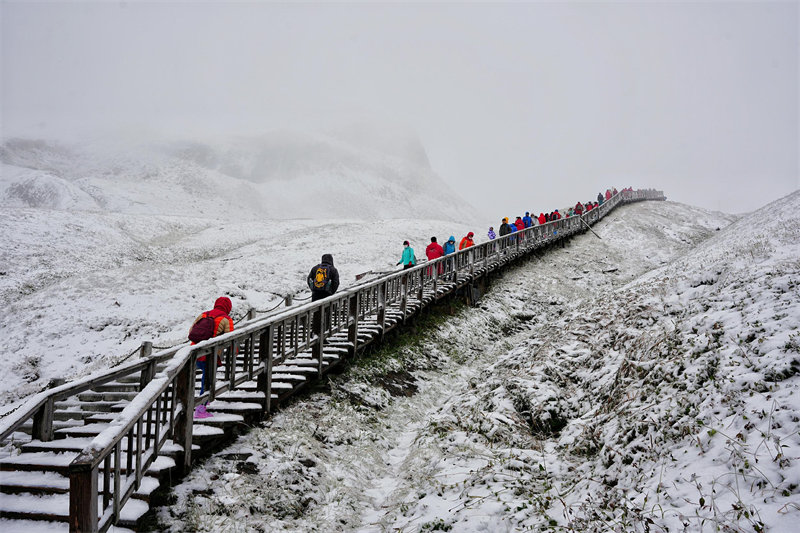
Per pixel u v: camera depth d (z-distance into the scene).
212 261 26.27
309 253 28.83
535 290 21.05
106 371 5.77
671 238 35.44
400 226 39.94
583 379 8.03
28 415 5.21
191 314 19.23
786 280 7.02
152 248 33.56
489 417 7.09
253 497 5.09
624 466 4.82
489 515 4.67
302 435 6.64
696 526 3.45
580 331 9.88
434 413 8.82
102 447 3.82
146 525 4.53
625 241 33.22
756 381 4.76
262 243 32.34
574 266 26.31
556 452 6.07
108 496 4.05
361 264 27.39
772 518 3.19
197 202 109.25
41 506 4.53
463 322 15.39
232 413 6.42
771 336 5.44
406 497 5.67
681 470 4.21
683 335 6.68
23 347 16.11
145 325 17.86
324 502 5.50
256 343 10.69
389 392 9.41
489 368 10.45
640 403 5.81
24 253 26.88
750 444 4.02
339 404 8.03
